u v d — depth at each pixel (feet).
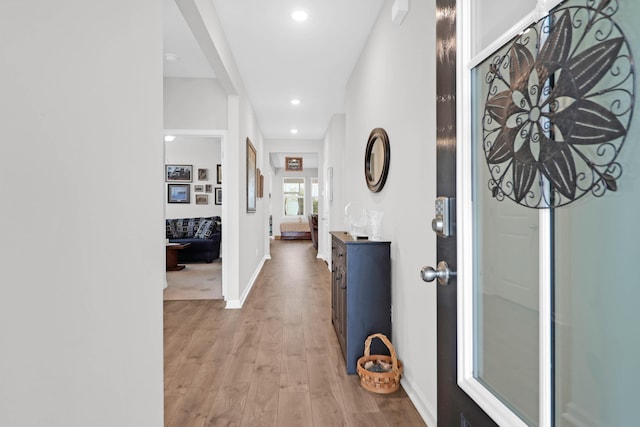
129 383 3.54
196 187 25.21
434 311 5.63
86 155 2.81
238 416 6.06
